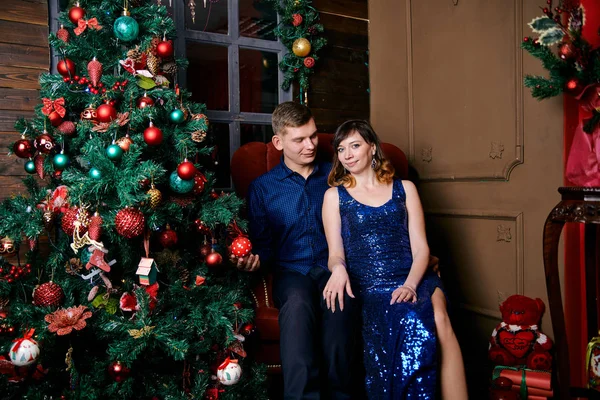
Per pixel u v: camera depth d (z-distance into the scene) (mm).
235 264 1920
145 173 1522
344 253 2000
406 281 1814
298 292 1845
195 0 2752
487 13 2465
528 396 1951
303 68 2986
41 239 2139
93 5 1741
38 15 2188
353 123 2027
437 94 2805
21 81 2154
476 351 2607
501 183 2443
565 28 1832
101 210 1650
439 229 2852
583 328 2145
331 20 3109
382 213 1946
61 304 1638
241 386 1776
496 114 2438
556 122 2160
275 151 2486
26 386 1555
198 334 1706
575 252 2146
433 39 2814
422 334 1643
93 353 1679
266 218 2203
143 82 1691
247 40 2906
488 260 2531
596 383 1846
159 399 1634
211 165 2781
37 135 1750
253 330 1952
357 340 1845
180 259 1811
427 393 1609
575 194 1729
